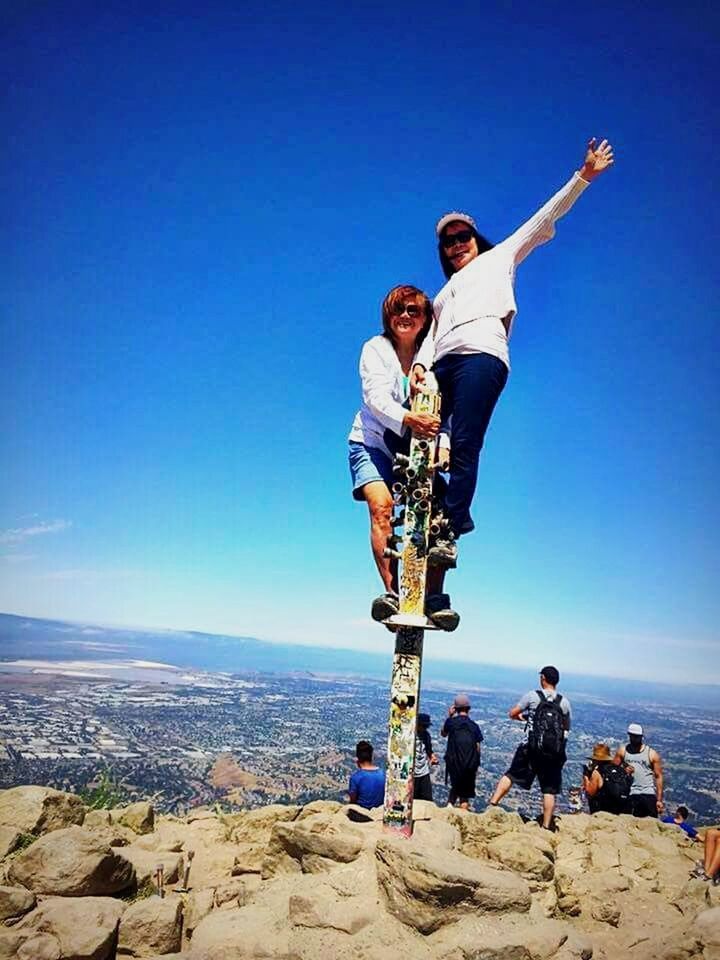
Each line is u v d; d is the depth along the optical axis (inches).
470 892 139.2
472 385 173.2
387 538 169.9
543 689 328.8
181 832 227.5
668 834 281.1
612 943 169.6
